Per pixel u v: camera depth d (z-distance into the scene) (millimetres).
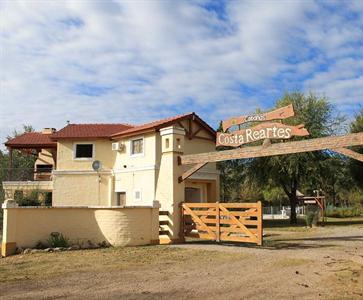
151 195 23578
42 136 30469
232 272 9977
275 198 48969
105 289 8336
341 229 23562
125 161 25828
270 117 14984
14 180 28500
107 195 26547
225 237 15461
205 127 26250
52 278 9539
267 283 8664
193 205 16625
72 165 26875
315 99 30062
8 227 14180
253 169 31062
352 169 32031
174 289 8258
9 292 8156
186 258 12289
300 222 32312
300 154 28281
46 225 15023
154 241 16078
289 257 11984
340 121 29922
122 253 13492
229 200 39562
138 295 7797
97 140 27016
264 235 19922
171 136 17359
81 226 15523
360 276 9180
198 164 16750
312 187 33000
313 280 8867
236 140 15992
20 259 12578
